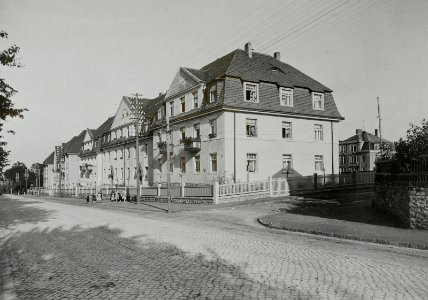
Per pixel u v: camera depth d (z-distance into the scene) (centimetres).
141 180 4819
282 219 1584
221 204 2445
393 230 1196
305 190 2881
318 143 3641
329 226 1330
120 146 5588
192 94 3575
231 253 894
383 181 1591
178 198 2853
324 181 2983
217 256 859
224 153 3067
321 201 2327
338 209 1881
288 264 768
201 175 3384
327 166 3681
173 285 632
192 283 641
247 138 3191
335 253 888
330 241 1083
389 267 736
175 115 3866
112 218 1892
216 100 3178
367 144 7562
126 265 791
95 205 3256
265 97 3294
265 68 3503
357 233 1152
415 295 556
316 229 1267
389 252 904
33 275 736
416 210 1207
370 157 7450
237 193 2598
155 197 3188
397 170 1388
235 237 1167
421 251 917
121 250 966
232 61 3328
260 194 2686
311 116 3559
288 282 633
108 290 616
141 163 4862
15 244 1105
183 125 3731
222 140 3091
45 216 2050
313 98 3631
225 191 2553
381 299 540
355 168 7781
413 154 1245
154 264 791
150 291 603
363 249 947
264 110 3231
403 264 764
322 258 827
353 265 755
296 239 1125
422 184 1187
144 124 4672
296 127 3506
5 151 2698
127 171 5331
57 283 671
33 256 923
